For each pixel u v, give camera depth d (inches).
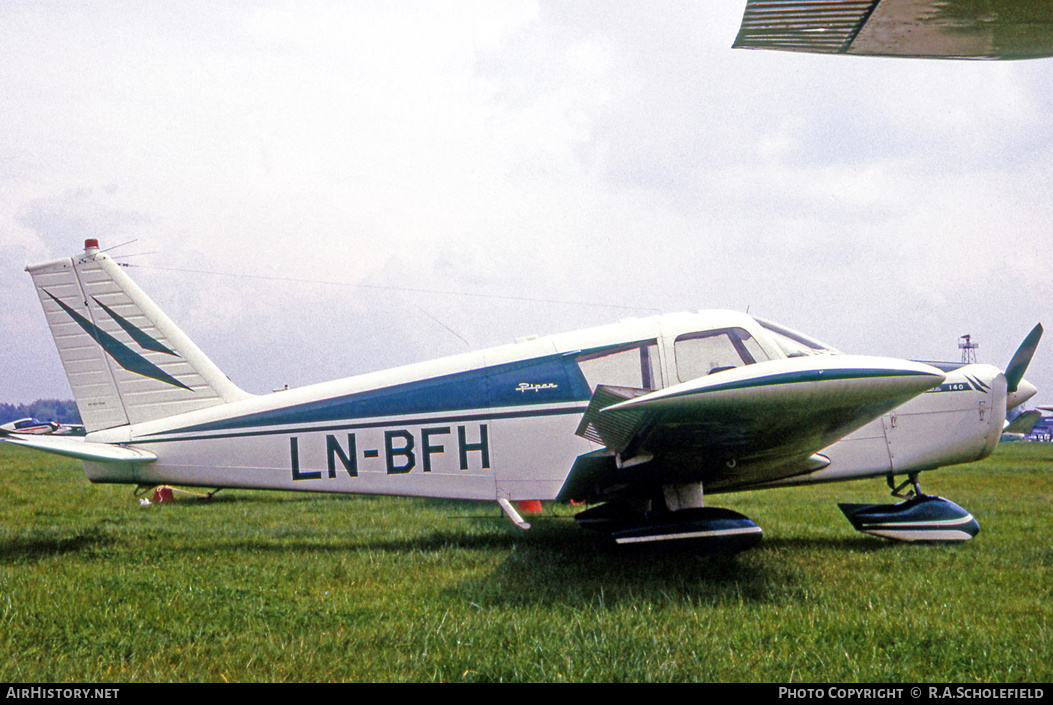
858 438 281.1
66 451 266.5
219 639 148.9
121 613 162.6
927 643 145.9
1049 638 147.0
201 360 288.5
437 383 263.3
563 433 255.6
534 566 221.6
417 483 261.4
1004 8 74.9
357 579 204.8
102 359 287.0
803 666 134.9
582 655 137.1
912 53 86.8
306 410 270.4
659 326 259.3
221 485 275.0
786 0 77.5
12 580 190.2
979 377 287.7
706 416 194.9
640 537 226.4
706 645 143.6
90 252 289.7
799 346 263.9
